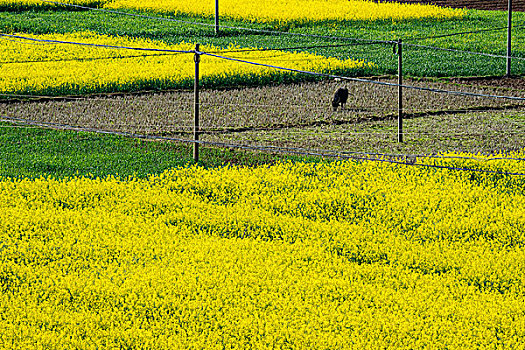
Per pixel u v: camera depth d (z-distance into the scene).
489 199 58.78
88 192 59.81
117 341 38.16
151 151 75.00
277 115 90.19
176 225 54.53
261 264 46.59
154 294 42.12
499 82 112.69
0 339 37.25
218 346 36.72
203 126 84.62
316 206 57.81
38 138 79.12
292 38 141.25
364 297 42.56
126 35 136.75
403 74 115.94
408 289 43.12
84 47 123.44
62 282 43.56
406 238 52.03
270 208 58.09
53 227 52.53
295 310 40.91
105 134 81.12
